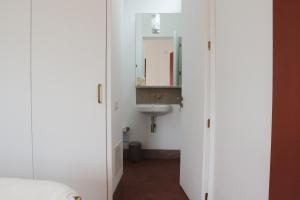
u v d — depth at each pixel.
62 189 1.00
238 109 1.47
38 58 2.03
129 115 3.75
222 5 1.76
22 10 2.01
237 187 1.48
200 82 2.08
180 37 3.65
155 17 3.65
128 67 3.70
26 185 1.01
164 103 3.76
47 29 2.00
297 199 0.90
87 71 2.02
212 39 1.93
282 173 0.98
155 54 3.69
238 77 1.47
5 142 2.09
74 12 1.99
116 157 2.37
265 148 1.16
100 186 2.08
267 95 1.14
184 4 2.62
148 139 3.77
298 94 0.88
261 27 1.19
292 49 0.91
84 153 2.07
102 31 1.99
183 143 2.66
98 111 2.04
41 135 2.07
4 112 2.07
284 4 0.95
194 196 2.23
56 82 2.03
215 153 1.91
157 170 3.27
